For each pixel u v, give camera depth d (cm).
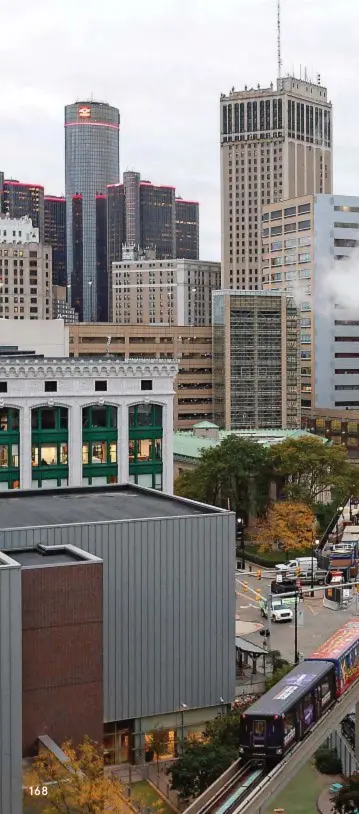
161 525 6469
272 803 6475
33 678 5362
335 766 6975
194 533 6581
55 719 5422
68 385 11638
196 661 6606
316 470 15138
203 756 6006
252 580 12581
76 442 11662
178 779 5966
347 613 11069
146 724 6444
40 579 5366
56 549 5903
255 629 10269
